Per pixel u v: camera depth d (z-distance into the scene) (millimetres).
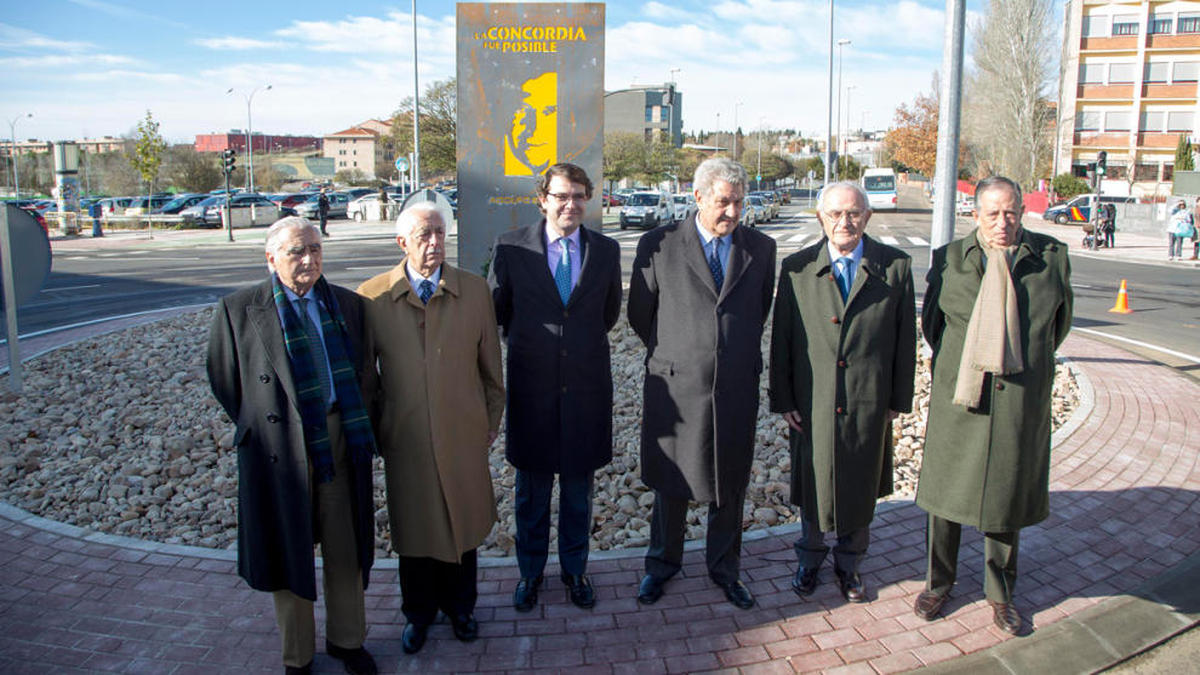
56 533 4367
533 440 3543
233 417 3033
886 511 4703
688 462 3506
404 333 3201
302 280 2953
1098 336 10805
